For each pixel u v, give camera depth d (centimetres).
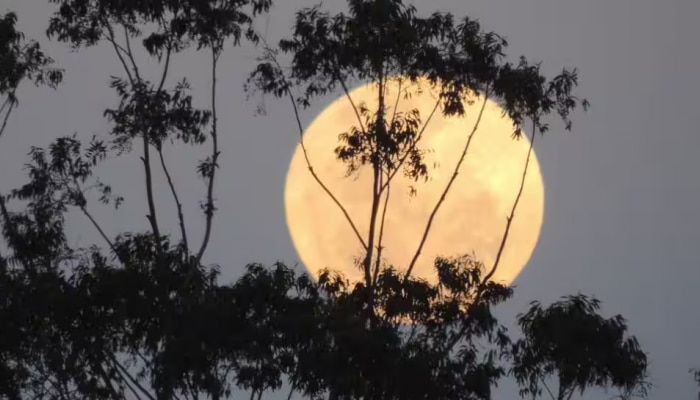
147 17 12681
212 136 12644
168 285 11075
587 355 10794
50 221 12094
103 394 11131
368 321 11188
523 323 11119
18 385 11069
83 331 11012
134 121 12531
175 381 10550
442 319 11250
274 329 10644
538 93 12481
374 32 12219
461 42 12462
